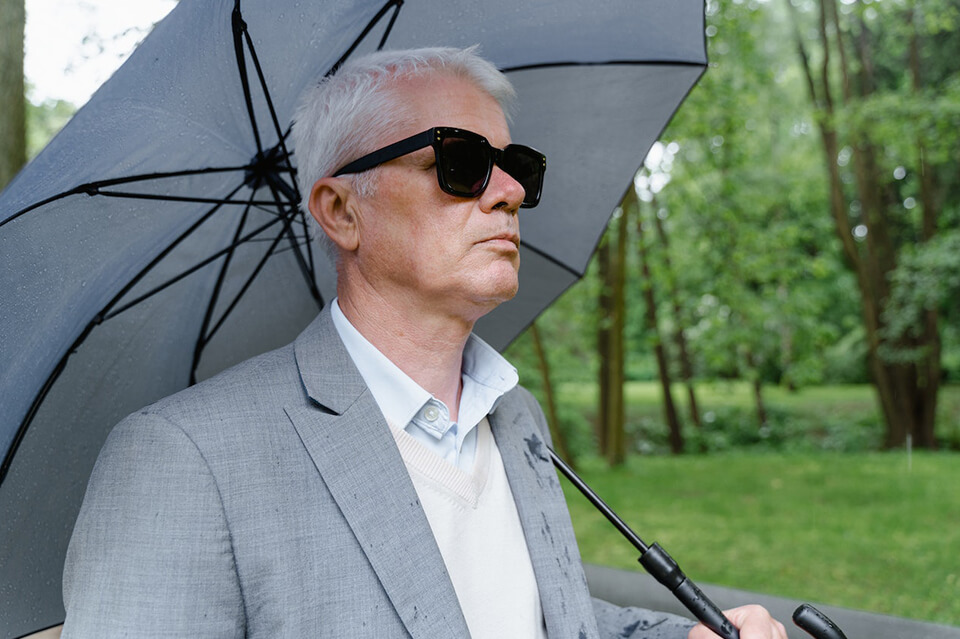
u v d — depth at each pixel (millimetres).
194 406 900
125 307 1187
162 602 804
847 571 5254
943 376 15594
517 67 1444
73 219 1003
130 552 815
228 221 1247
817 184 12695
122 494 837
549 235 1672
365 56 1079
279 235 1337
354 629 857
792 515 7164
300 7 1043
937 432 12117
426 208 1008
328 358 1003
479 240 1011
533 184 1107
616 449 10625
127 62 882
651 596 1849
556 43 1428
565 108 1531
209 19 935
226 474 860
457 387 1117
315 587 862
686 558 5809
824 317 16984
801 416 14227
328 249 1126
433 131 981
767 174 11016
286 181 1274
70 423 1173
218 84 1028
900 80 12008
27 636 1283
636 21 1439
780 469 10078
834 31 12031
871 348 11805
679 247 10797
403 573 885
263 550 854
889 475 9055
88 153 922
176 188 1123
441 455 1044
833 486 8555
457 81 1070
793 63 12547
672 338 13742
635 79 1533
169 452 850
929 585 4816
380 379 1030
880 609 4426
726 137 9219
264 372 984
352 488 909
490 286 1005
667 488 8875
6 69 2221
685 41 1499
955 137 9953
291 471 899
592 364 11742
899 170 12445
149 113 962
